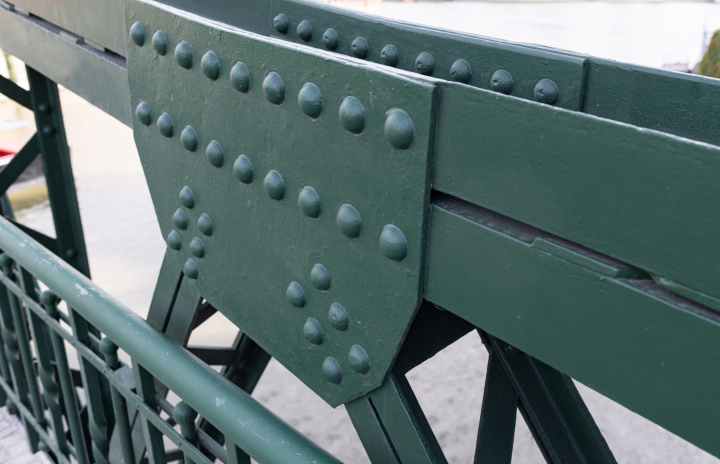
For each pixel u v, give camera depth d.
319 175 1.12
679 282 0.70
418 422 1.20
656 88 1.50
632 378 0.77
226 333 9.31
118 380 1.76
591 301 0.79
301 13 1.98
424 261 1.00
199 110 1.35
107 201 13.26
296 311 1.29
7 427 2.74
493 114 0.83
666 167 0.68
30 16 2.17
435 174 0.94
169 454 2.96
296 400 8.79
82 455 2.27
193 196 1.46
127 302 9.50
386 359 1.13
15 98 2.96
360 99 0.99
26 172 14.13
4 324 2.46
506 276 0.88
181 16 1.31
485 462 1.46
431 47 1.80
